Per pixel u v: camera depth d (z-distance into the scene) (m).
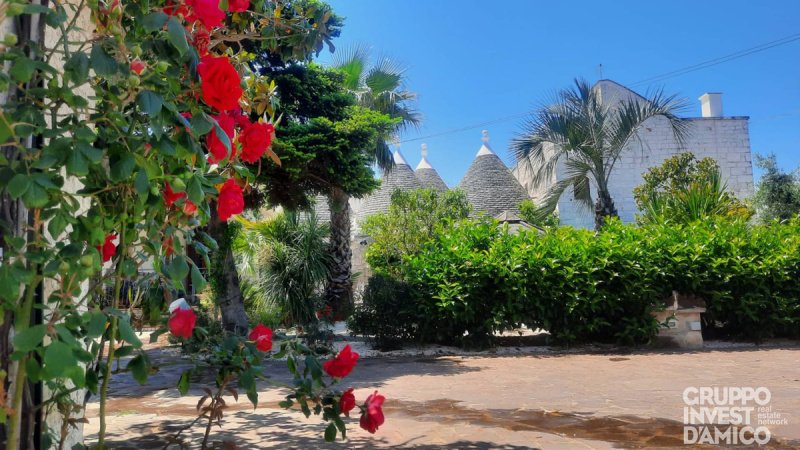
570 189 22.94
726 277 9.62
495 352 9.60
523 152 14.79
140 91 1.68
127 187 1.78
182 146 1.77
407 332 9.98
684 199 12.50
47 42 2.12
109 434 4.52
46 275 1.56
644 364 7.88
